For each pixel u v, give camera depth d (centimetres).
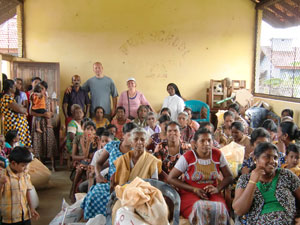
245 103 716
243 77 786
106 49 748
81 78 750
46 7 727
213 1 758
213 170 294
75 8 732
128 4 742
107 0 736
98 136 420
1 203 278
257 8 759
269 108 684
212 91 752
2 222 280
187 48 766
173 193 256
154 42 757
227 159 328
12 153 278
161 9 750
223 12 763
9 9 703
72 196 417
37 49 736
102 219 278
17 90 598
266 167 223
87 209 307
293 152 279
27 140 536
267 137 317
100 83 672
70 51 741
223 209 266
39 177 477
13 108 495
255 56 776
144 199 229
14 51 743
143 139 290
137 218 226
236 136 384
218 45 771
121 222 223
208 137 290
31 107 586
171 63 766
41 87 586
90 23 738
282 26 676
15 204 281
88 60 747
